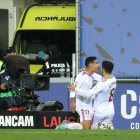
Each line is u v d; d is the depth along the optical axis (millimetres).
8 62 31703
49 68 40188
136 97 34312
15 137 20344
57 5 48031
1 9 60219
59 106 32156
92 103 30688
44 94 36219
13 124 30109
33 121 30156
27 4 60062
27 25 46594
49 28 46250
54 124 30250
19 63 31969
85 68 31219
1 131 21141
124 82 34312
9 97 30781
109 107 30547
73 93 30469
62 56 45156
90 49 34438
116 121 34312
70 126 29109
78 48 34438
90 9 34406
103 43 34438
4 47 60219
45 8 47469
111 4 34375
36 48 46250
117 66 34469
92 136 20516
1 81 30828
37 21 46562
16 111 30109
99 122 30578
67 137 20484
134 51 34438
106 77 30469
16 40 46500
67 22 46219
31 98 30875
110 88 30375
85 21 34406
